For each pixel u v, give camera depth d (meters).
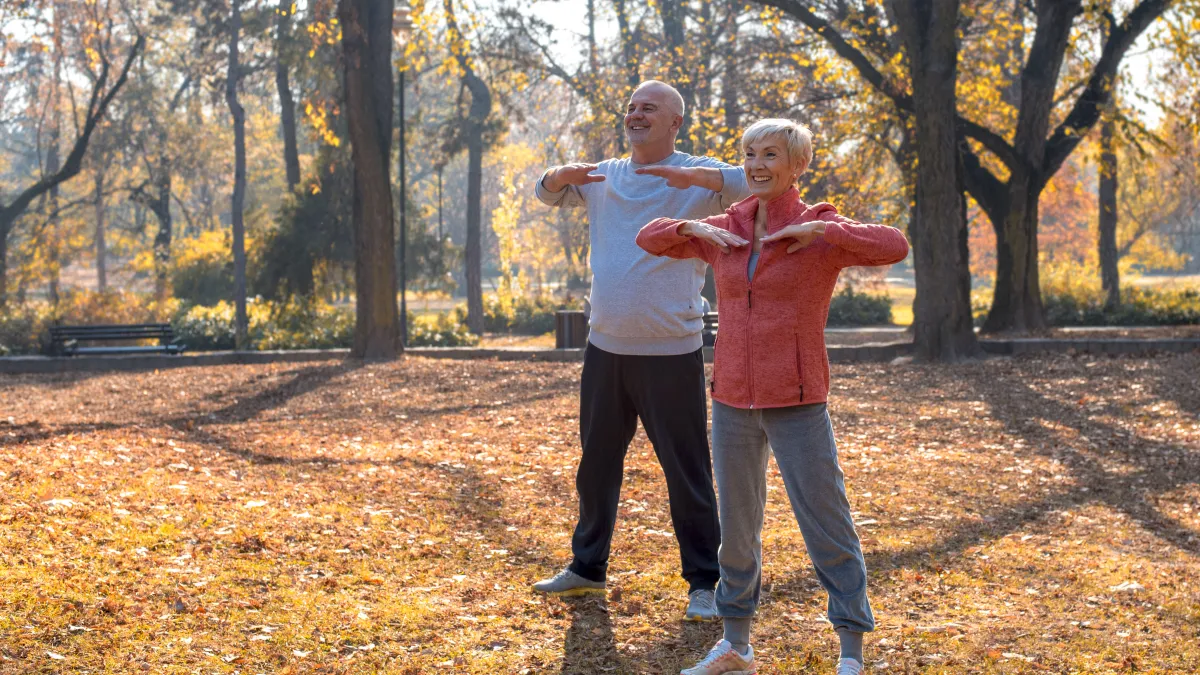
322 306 29.05
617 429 4.45
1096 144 21.44
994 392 12.72
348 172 30.92
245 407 11.91
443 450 8.82
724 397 3.37
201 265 41.81
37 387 13.56
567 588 4.64
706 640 4.04
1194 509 6.93
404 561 5.13
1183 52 18.33
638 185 4.24
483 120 35.31
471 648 3.87
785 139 3.23
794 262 3.22
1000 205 22.09
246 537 5.14
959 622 4.46
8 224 30.62
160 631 3.79
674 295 4.23
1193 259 82.88
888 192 22.16
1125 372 13.63
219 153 43.50
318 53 28.41
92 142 39.84
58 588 4.10
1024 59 24.02
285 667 3.56
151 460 7.26
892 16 17.41
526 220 60.50
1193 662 3.98
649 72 23.48
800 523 3.34
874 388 13.37
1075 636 4.28
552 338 32.78
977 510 6.84
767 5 18.58
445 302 66.25
